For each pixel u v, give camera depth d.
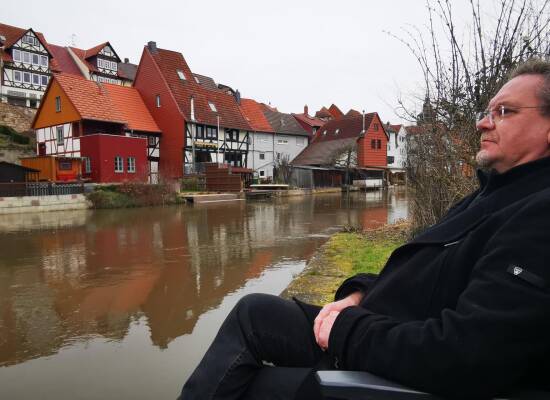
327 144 47.59
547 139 1.42
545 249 1.15
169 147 36.59
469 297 1.21
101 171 28.33
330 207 22.89
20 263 8.66
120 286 6.69
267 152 45.53
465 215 1.51
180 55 40.12
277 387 1.49
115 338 4.47
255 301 1.65
